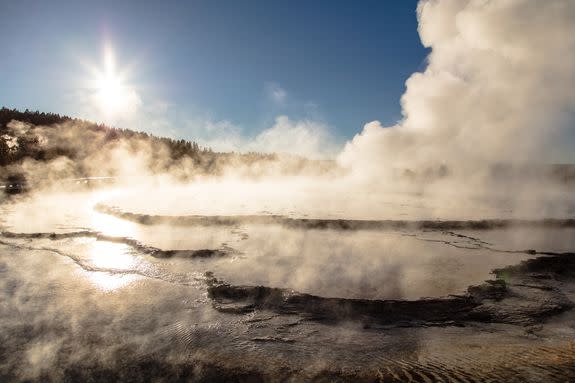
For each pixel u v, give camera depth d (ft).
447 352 17.17
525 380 14.73
